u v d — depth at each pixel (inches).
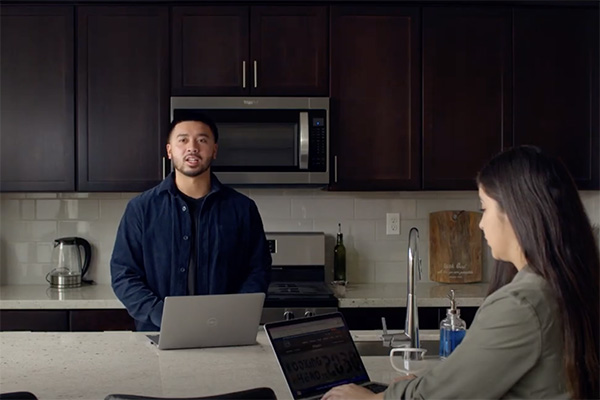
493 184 54.0
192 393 66.3
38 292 139.9
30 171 139.6
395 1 141.3
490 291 62.7
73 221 152.6
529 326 49.7
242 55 139.6
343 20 140.9
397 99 141.7
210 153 106.5
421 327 133.0
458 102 142.6
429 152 142.0
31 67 139.3
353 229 155.3
